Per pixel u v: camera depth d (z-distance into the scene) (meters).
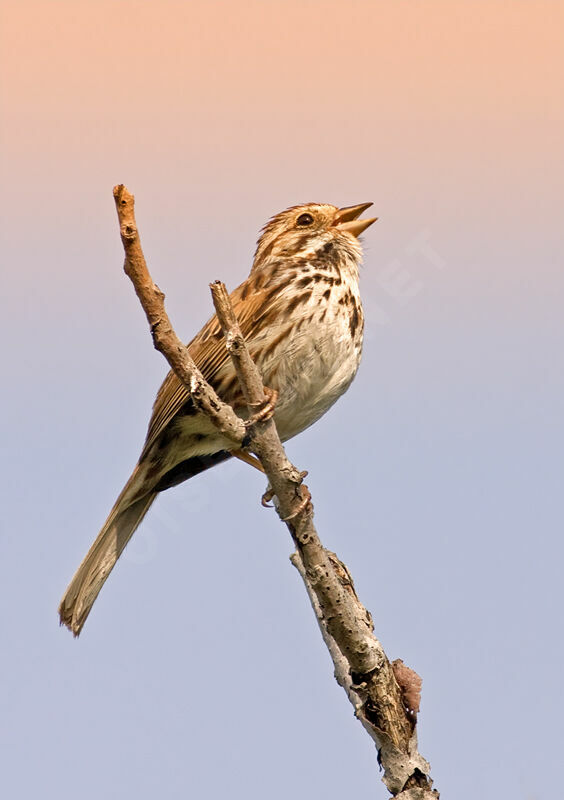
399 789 8.04
